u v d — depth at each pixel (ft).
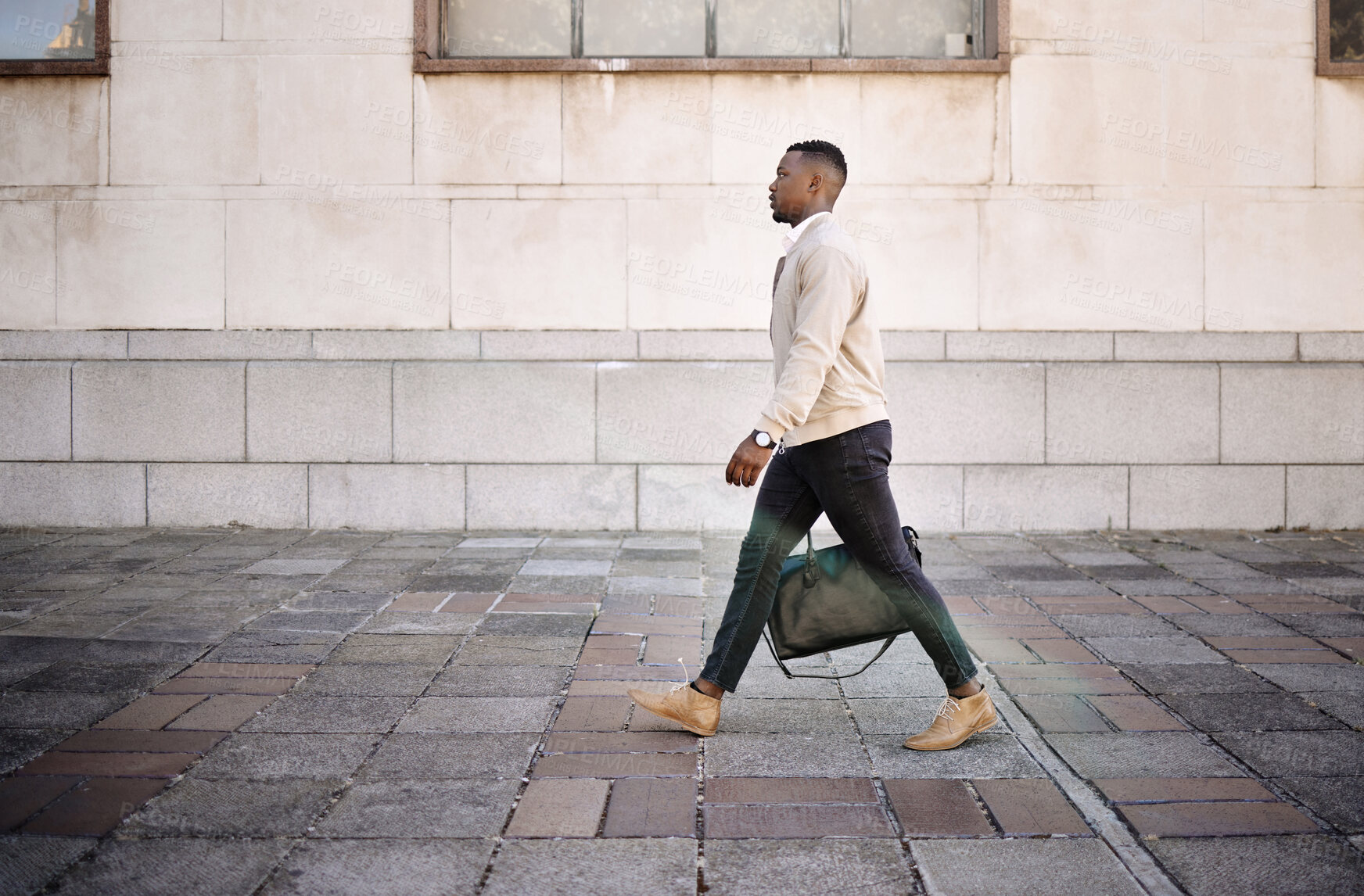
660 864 6.86
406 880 6.59
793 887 6.57
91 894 6.35
